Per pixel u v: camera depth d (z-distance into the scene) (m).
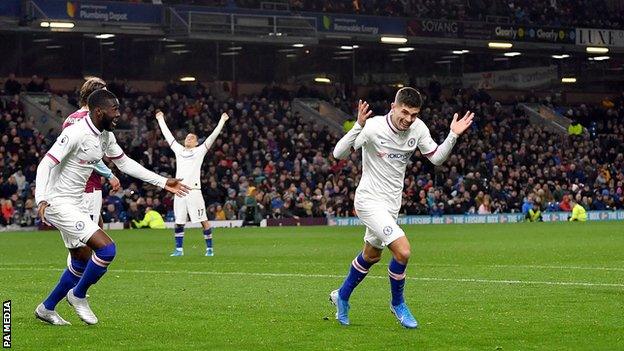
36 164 59.59
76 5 66.19
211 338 15.41
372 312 18.44
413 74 87.88
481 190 69.50
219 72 79.06
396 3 82.19
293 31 74.12
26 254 35.59
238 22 71.94
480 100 84.38
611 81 94.75
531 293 21.45
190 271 27.61
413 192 67.44
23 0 64.94
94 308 19.05
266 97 76.69
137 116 67.94
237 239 45.38
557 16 89.69
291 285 23.48
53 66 72.56
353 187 65.38
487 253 35.06
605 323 16.92
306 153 70.06
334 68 84.44
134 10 68.50
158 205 59.69
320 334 15.79
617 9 93.00
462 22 81.81
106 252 16.44
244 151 67.31
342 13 77.69
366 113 16.34
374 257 16.80
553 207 70.44
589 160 80.38
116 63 74.75
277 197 63.28
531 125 83.62
